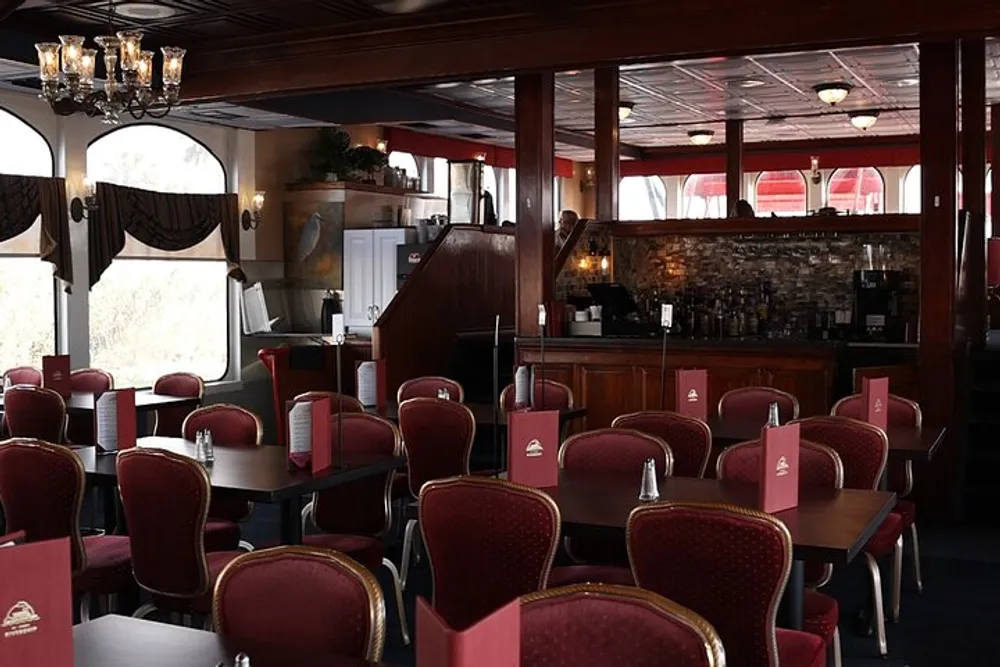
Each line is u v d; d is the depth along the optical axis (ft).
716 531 9.74
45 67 18.56
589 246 31.63
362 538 15.62
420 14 23.82
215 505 17.61
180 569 12.98
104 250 32.37
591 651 7.31
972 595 18.62
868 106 43.83
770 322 31.65
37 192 30.42
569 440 15.05
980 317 28.40
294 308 39.52
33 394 22.40
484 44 23.65
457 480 11.42
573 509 12.16
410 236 37.42
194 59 26.73
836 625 12.49
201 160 36.27
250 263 37.96
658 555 10.05
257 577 8.61
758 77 36.76
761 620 9.70
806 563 13.07
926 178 24.11
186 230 35.14
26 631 6.57
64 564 6.74
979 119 31.12
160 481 12.85
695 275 32.71
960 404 24.94
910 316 30.17
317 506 16.33
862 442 15.61
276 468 15.03
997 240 33.01
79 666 7.46
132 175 33.91
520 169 26.63
